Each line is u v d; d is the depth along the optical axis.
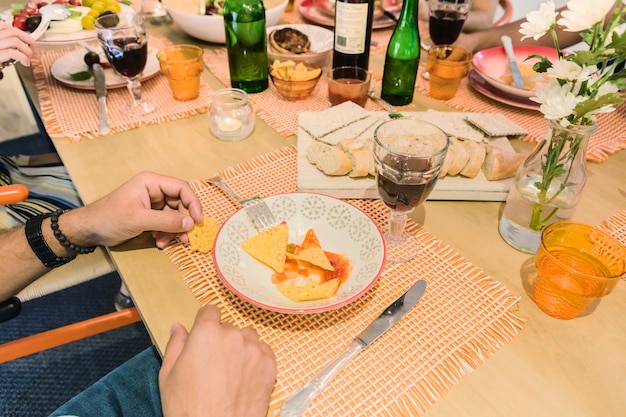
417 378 0.59
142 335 1.67
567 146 0.70
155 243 0.80
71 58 1.39
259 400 0.56
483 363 0.61
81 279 1.09
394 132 0.77
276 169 0.99
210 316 0.62
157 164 1.00
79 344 1.63
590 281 0.61
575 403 0.57
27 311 1.75
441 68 1.21
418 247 0.79
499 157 0.90
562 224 0.69
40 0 1.52
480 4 1.75
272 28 1.46
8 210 1.11
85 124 1.12
